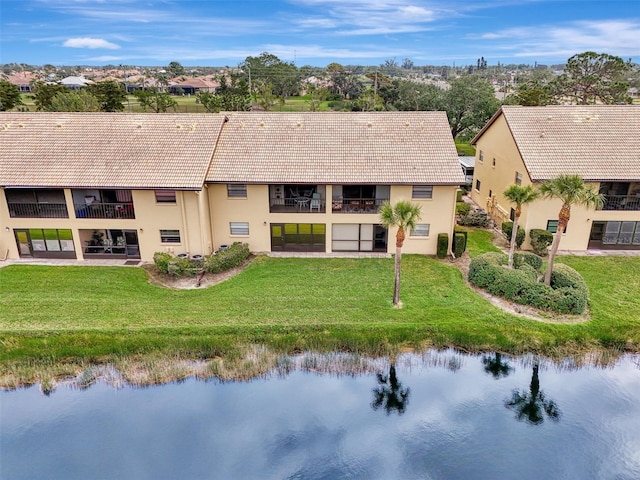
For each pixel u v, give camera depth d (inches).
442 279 1035.3
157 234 1114.1
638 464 634.8
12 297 953.5
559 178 887.1
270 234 1169.4
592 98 2896.2
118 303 936.9
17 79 5123.0
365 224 1160.2
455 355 831.7
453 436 682.8
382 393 763.4
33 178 1055.6
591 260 1140.5
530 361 816.3
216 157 1140.5
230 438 674.2
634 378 787.4
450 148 1157.7
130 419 706.2
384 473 620.1
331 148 1162.6
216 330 853.2
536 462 637.9
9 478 609.3
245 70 4741.6
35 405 730.2
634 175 1110.4
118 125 1192.8
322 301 946.1
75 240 1122.7
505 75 7170.3
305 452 653.3
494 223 1413.6
